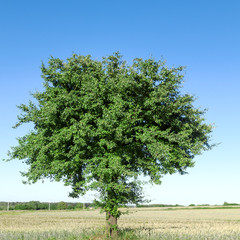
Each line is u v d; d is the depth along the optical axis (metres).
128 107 21.92
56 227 36.72
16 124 24.09
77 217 69.50
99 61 23.75
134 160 23.22
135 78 22.14
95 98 21.19
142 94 22.23
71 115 21.91
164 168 22.56
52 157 22.84
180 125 23.09
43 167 22.88
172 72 22.91
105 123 19.95
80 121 20.81
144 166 22.75
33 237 24.61
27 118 23.36
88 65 23.38
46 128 22.55
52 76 23.80
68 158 22.50
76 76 22.39
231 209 119.12
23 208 124.12
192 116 22.98
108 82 21.47
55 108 21.09
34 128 24.23
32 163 23.86
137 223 46.78
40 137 22.05
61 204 129.25
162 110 21.52
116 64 23.81
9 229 34.38
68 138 20.72
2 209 120.44
